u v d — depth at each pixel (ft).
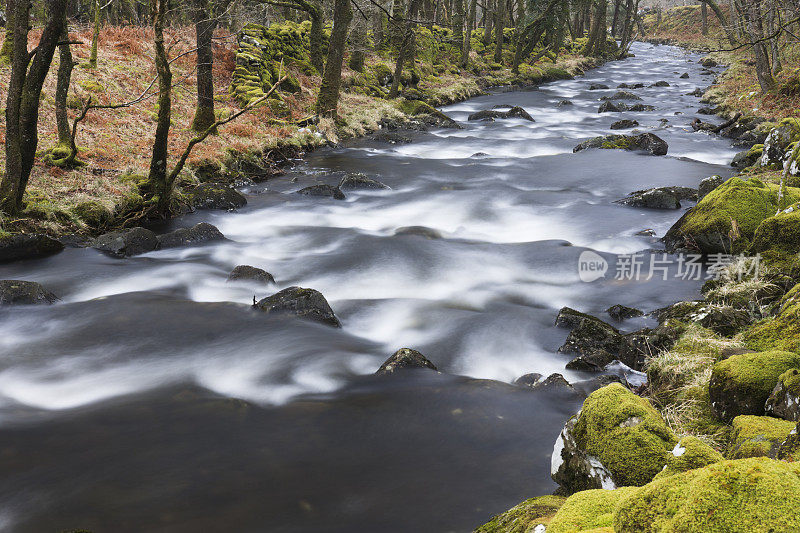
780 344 19.24
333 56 78.79
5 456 17.25
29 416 19.61
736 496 6.22
